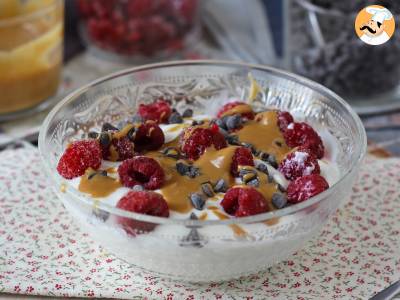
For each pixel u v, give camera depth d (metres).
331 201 0.28
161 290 0.30
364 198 0.36
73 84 0.49
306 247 0.33
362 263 0.32
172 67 0.38
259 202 0.28
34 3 0.46
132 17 0.49
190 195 0.29
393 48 0.43
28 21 0.42
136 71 0.37
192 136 0.32
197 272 0.29
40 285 0.30
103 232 0.28
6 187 0.37
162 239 0.27
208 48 0.53
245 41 0.53
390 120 0.44
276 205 0.29
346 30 0.43
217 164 0.31
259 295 0.30
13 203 0.36
